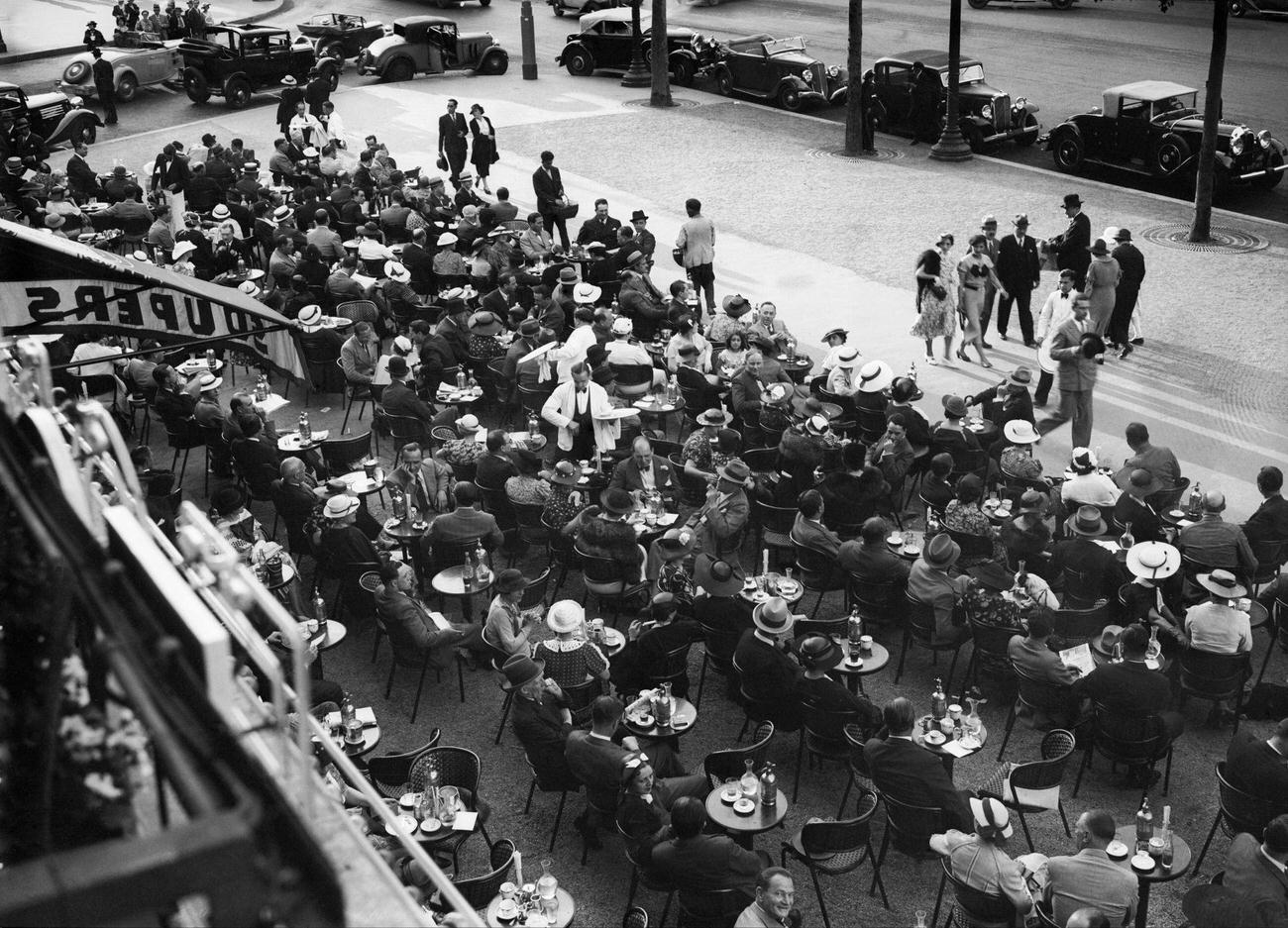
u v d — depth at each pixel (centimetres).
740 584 1253
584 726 1198
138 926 307
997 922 922
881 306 2258
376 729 1116
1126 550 1338
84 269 837
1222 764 1024
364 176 2833
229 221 2444
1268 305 2194
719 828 1007
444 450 1548
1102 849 921
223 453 1688
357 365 1873
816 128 3512
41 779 317
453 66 4303
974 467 1577
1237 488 1617
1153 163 2836
